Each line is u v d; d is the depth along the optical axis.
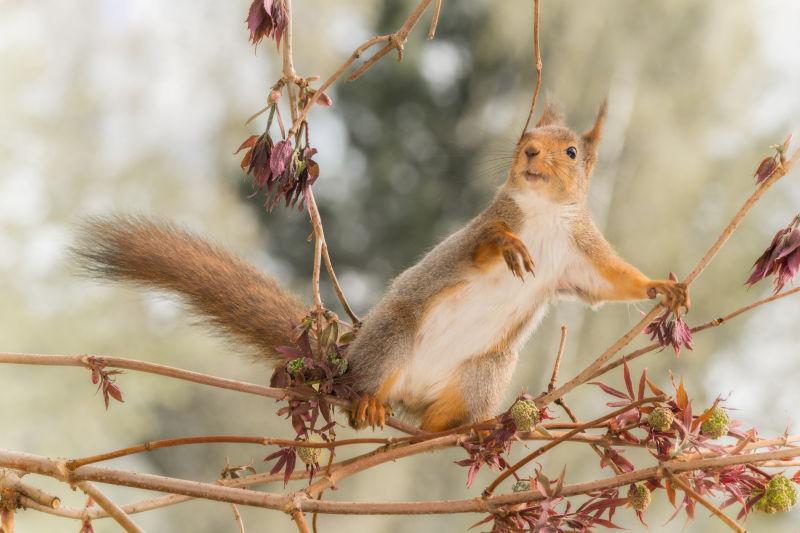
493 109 18.77
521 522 3.35
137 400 15.97
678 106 17.44
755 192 3.59
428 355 4.79
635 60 17.25
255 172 3.85
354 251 20.34
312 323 3.85
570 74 17.20
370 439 3.60
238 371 16.91
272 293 5.11
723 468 3.46
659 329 3.78
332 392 3.77
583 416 15.70
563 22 17.39
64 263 4.84
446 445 3.67
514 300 4.79
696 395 17.16
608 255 4.84
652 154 17.11
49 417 15.66
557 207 4.90
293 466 3.46
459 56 19.91
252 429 16.77
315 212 4.12
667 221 17.05
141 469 16.08
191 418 16.75
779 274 3.63
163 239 5.06
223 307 5.00
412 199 19.73
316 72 19.66
